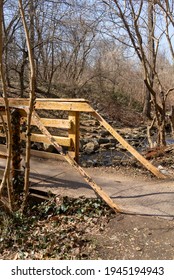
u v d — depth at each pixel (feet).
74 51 59.67
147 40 25.73
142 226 12.07
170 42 23.24
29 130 13.44
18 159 15.49
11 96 51.19
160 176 17.30
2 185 13.46
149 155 22.15
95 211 13.43
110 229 12.17
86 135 42.63
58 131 39.42
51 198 14.47
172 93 45.19
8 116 12.50
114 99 68.28
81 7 48.65
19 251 11.79
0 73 11.93
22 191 15.49
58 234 12.20
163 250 10.69
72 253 11.00
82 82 65.82
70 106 18.24
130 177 17.65
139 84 70.38
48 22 45.37
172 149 22.34
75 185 15.93
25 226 13.23
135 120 61.21
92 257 10.70
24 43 45.57
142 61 22.85
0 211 14.48
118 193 14.94
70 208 13.84
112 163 20.85
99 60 64.95
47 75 63.41
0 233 13.05
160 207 13.30
